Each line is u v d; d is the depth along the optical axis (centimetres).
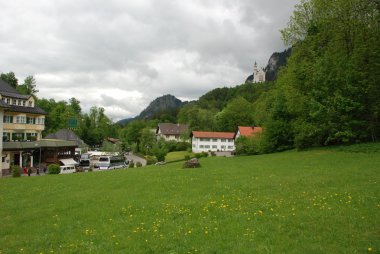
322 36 4753
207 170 3250
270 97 6312
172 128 16950
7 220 1848
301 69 4738
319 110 4003
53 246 1347
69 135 10131
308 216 1416
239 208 1641
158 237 1320
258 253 1082
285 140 5516
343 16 4397
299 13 5191
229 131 14312
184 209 1709
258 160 4144
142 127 15500
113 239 1352
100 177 3334
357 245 1080
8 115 6694
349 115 3938
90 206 2002
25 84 11606
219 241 1216
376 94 3853
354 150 3681
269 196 1858
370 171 2384
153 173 3250
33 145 6781
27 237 1502
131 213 1741
